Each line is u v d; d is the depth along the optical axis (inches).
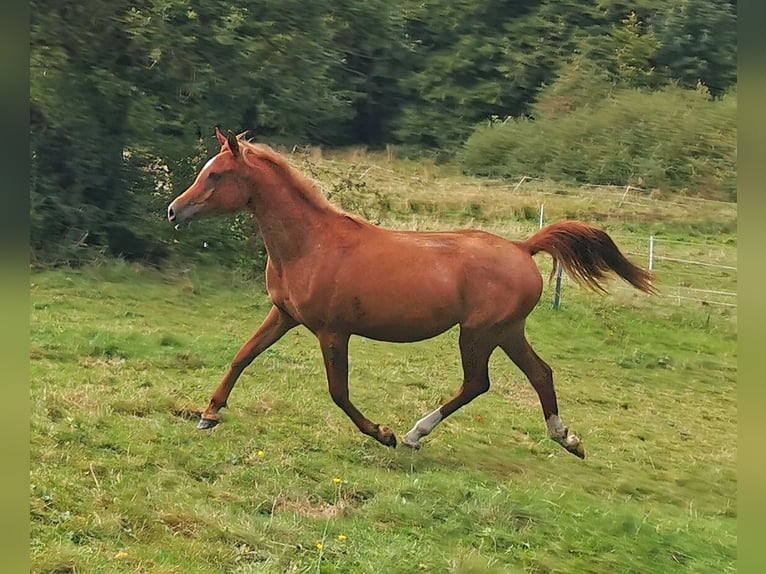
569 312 629.9
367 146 1249.4
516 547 267.4
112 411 316.2
